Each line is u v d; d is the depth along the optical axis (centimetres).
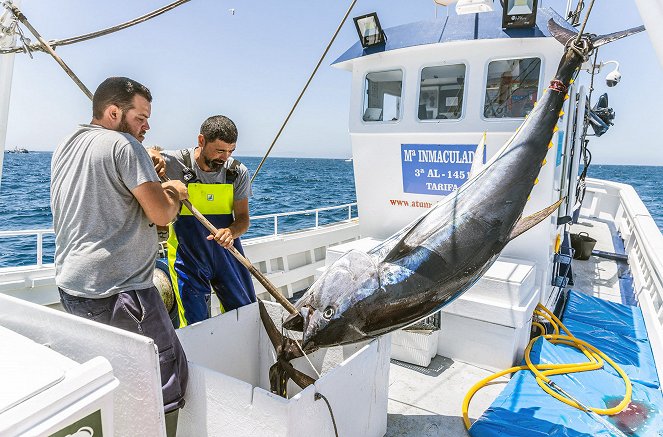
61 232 185
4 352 135
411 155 387
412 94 372
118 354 155
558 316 440
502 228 228
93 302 179
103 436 128
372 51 380
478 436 247
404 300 212
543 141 242
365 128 399
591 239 658
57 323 166
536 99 334
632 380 309
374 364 225
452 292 218
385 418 248
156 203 178
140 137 197
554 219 385
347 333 215
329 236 546
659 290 395
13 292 300
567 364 317
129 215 183
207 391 185
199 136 274
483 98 348
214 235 219
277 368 237
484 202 228
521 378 302
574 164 470
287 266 487
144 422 157
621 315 433
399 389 300
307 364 274
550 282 427
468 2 303
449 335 341
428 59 361
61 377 120
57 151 190
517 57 335
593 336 383
